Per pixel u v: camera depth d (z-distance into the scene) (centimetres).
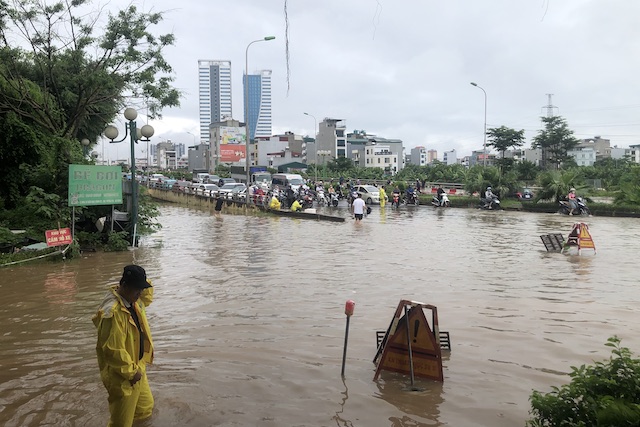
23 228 1467
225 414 450
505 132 5422
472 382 523
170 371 551
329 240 1697
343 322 736
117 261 1288
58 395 495
